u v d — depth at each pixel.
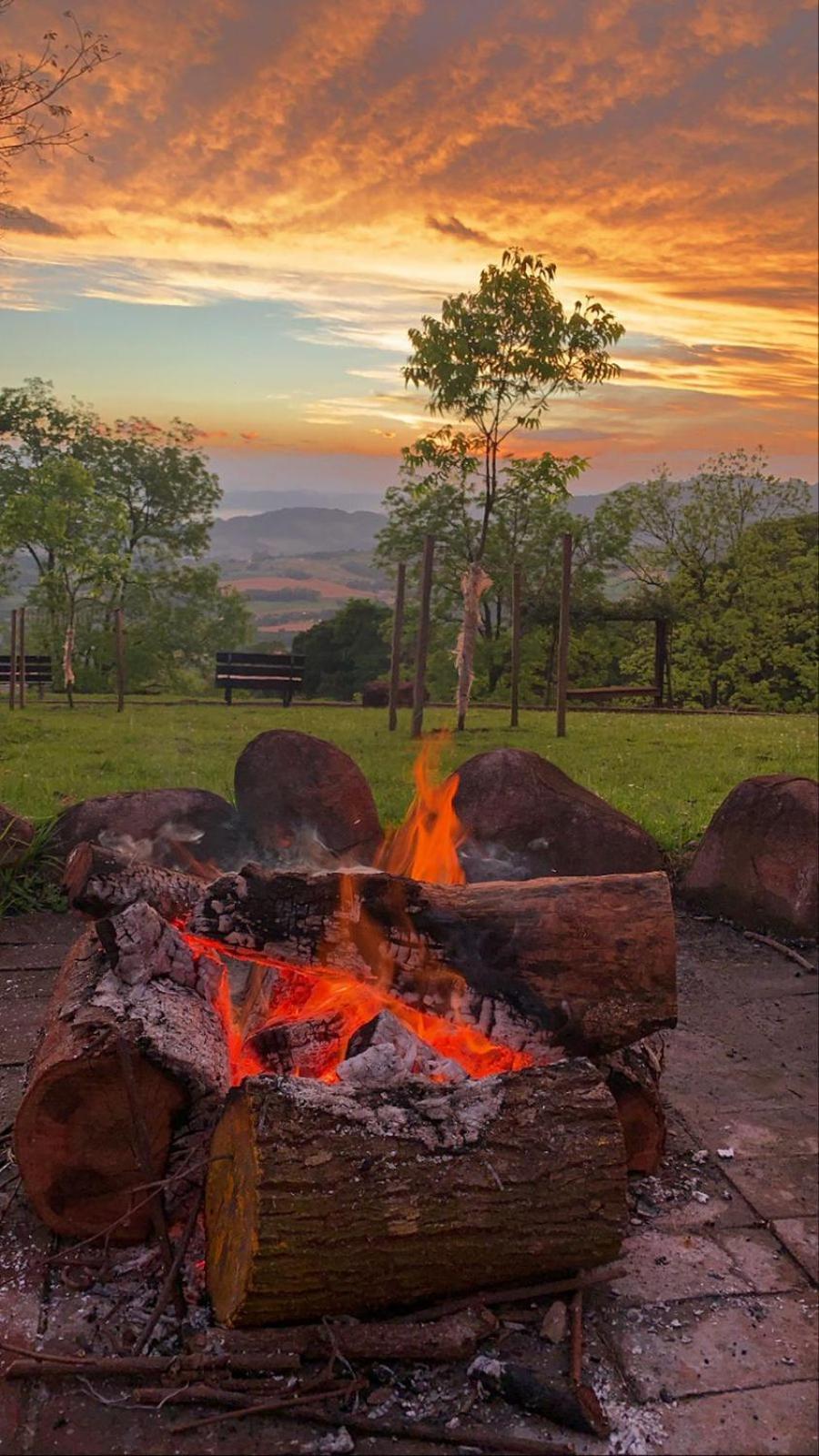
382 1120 2.84
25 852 6.54
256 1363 2.60
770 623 37.75
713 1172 3.77
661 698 26.03
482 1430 2.51
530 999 3.35
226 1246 2.83
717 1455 2.46
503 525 32.75
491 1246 2.78
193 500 39.69
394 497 33.47
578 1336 2.76
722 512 39.06
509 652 33.78
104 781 10.45
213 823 6.82
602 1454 2.45
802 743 15.19
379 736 14.58
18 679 21.05
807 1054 4.81
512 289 18.11
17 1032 4.64
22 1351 2.64
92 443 36.75
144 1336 2.71
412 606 34.25
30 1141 3.05
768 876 6.47
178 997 3.35
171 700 24.34
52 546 22.78
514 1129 2.90
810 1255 3.25
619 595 37.19
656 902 3.43
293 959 3.38
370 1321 2.76
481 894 3.42
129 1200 3.09
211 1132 3.09
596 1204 2.86
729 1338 2.86
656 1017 3.38
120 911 3.72
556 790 6.91
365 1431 2.49
